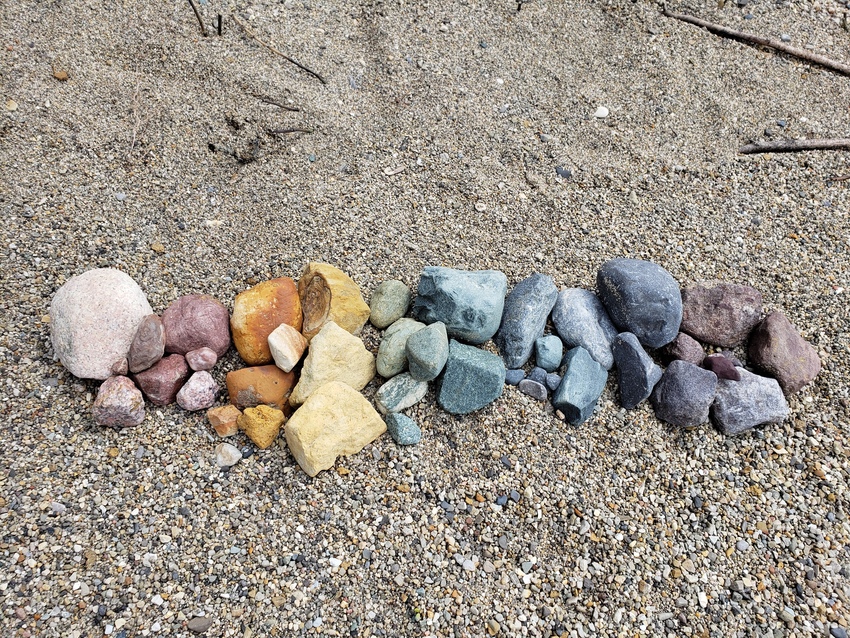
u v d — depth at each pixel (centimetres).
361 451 59
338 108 79
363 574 53
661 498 59
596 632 52
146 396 59
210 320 61
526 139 80
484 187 75
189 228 69
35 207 66
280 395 60
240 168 74
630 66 87
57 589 50
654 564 56
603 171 78
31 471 55
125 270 65
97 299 58
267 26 84
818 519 58
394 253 69
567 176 77
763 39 90
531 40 89
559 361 64
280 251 68
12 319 61
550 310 66
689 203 76
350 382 61
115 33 79
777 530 58
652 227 74
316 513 56
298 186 73
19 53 75
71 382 59
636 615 53
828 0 94
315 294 64
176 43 80
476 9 91
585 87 85
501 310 64
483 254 70
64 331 57
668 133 82
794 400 64
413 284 68
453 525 56
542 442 61
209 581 52
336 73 82
